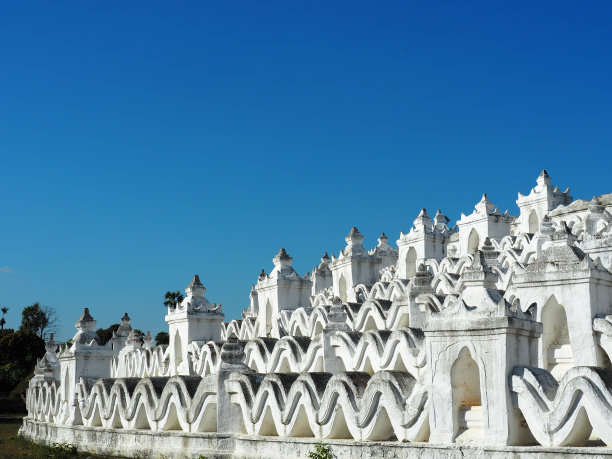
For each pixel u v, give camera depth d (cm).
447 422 1570
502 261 3120
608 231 2288
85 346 3184
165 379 2625
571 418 1387
